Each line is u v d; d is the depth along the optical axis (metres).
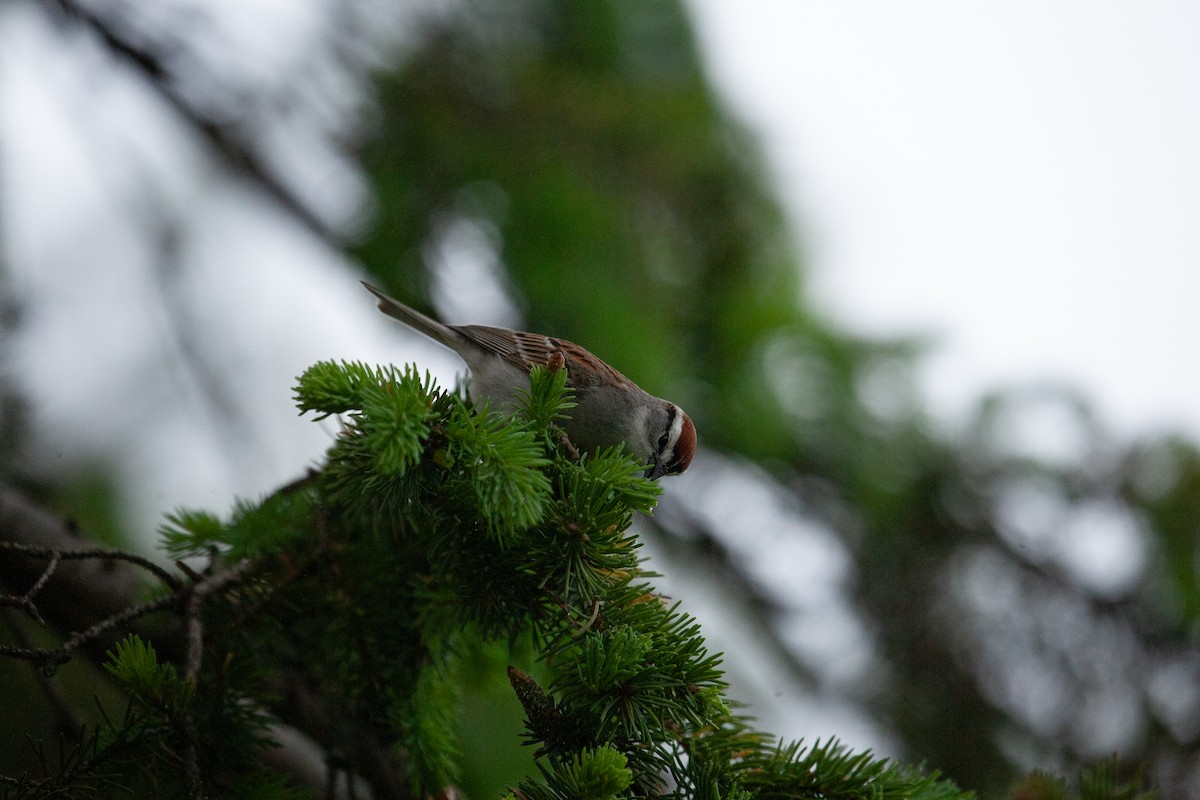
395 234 11.23
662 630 5.66
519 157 11.27
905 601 12.33
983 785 11.60
